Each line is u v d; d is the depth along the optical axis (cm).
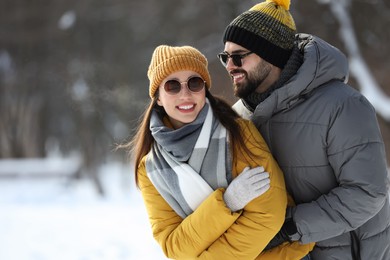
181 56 407
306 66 404
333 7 2086
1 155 3938
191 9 3062
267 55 430
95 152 2811
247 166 392
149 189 430
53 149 5575
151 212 427
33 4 3150
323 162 407
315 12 2225
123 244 1180
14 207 2059
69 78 2870
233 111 420
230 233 386
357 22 2244
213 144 398
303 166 413
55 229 1409
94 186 2692
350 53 2041
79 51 3059
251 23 430
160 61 414
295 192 423
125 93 2920
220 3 2683
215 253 386
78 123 2858
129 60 3350
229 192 384
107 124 3130
